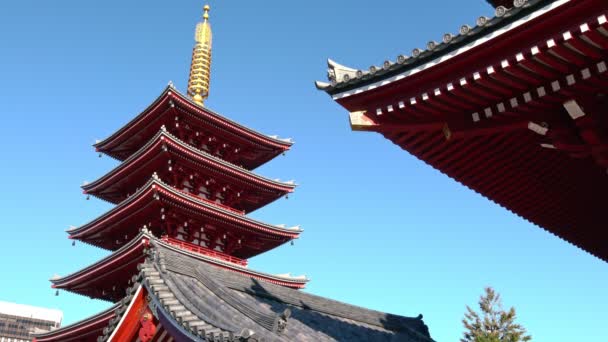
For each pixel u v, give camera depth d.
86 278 34.72
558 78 7.95
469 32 7.66
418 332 17.66
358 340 14.25
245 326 10.93
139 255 30.92
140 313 11.27
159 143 34.06
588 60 7.56
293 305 15.38
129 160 36.41
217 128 38.97
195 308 10.58
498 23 7.43
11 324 92.31
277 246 39.91
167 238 33.88
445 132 9.15
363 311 17.52
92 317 30.09
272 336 10.62
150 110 37.59
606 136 8.23
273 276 36.06
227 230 36.75
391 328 17.25
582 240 12.99
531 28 7.27
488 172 10.39
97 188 39.59
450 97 8.53
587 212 11.64
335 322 15.32
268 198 41.06
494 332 54.22
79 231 37.50
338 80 9.16
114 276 33.94
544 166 10.16
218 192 38.78
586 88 7.93
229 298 12.20
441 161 10.15
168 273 11.97
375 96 9.02
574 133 8.56
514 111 8.63
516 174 10.44
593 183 10.45
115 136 40.22
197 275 13.05
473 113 8.95
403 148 9.94
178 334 10.04
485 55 7.81
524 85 8.20
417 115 9.04
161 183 32.03
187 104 36.81
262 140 40.75
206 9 49.44
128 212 34.56
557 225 12.33
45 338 33.72
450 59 7.99
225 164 36.91
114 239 38.06
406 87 8.67
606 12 6.72
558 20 7.07
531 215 11.93
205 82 46.34
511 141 9.53
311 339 12.16
